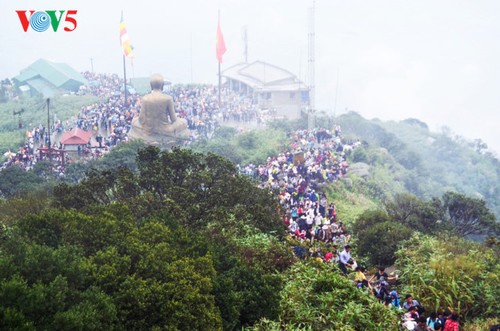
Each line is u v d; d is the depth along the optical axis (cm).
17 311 1808
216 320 2297
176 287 2278
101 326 1972
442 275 3353
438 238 4359
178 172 3759
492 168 16462
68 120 10631
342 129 13238
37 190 5544
